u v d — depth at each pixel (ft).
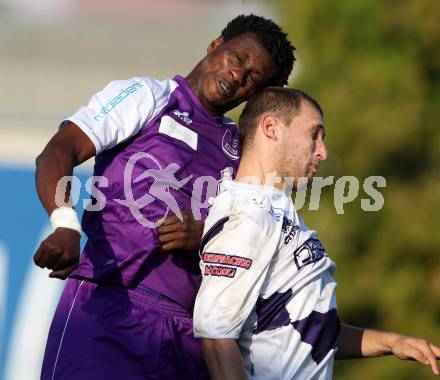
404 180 137.49
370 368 130.93
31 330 105.40
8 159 118.42
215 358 51.55
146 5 178.19
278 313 53.52
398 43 136.36
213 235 52.85
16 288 106.73
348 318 135.44
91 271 56.18
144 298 55.67
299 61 136.05
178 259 55.98
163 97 57.93
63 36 166.30
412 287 135.13
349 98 134.00
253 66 59.36
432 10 136.36
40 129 128.36
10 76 153.28
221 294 51.78
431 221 135.85
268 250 52.54
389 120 133.28
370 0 135.54
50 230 109.70
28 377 104.58
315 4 135.74
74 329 55.36
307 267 54.13
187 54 169.89
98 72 160.66
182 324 56.13
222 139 58.44
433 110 136.26
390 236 135.44
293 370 53.42
